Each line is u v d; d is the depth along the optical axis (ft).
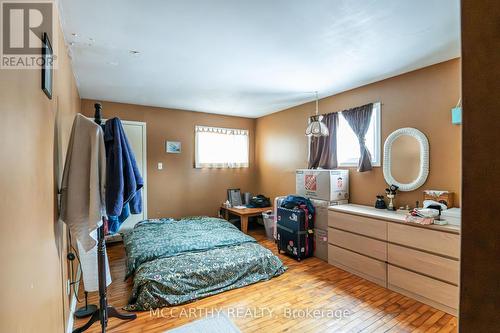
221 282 8.91
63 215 5.63
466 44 1.67
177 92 12.71
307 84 11.48
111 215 5.94
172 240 11.03
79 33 7.01
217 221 14.64
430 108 9.34
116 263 11.53
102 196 5.95
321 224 11.91
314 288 8.99
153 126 15.57
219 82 11.23
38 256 3.78
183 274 8.46
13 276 2.77
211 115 17.56
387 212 9.93
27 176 3.36
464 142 1.67
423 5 5.88
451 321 7.06
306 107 14.83
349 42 7.63
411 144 9.87
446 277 7.45
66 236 6.74
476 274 1.63
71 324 6.93
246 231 15.51
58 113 5.96
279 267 10.15
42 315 3.92
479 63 1.61
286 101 14.53
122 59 8.73
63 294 5.97
